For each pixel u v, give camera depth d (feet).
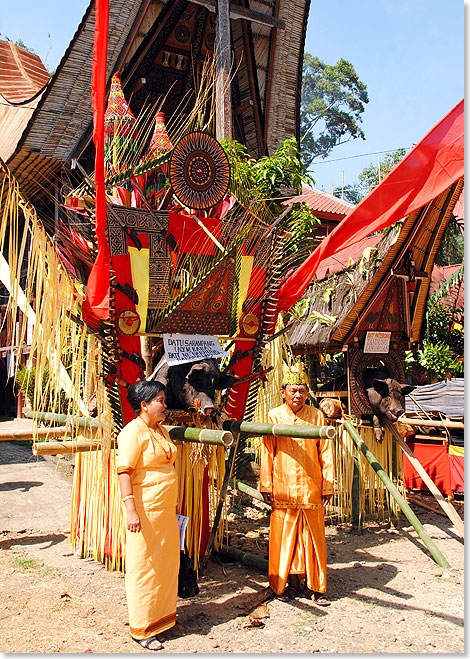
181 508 14.98
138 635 11.76
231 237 15.55
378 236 24.40
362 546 18.88
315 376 25.04
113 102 17.88
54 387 14.60
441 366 35.24
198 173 14.84
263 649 11.66
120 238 14.05
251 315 16.52
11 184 14.12
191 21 30.86
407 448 20.25
